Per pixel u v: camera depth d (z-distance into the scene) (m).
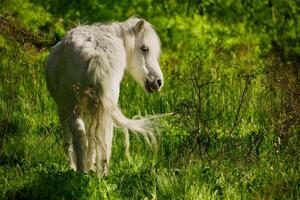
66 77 9.73
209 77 15.89
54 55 10.45
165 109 14.70
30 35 11.95
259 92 14.60
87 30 10.00
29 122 13.62
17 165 10.36
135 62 10.82
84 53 9.46
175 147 11.84
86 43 9.62
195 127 11.02
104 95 9.37
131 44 10.62
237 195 9.20
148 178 9.96
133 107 14.72
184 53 19.17
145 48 10.84
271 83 13.83
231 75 16.03
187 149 10.97
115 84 9.55
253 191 9.34
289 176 9.78
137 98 15.19
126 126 9.84
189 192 9.17
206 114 13.62
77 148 9.49
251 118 13.56
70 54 9.66
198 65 16.58
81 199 9.03
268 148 11.23
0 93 14.55
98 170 9.86
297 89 12.70
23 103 14.66
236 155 10.69
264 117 13.40
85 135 9.53
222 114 13.73
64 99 9.91
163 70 17.19
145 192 9.59
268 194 9.15
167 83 16.12
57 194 9.09
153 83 10.83
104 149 9.65
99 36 9.84
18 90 15.27
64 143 10.55
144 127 10.17
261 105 13.72
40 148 11.77
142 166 10.83
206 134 11.24
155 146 11.02
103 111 9.47
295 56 18.83
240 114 13.76
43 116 14.32
